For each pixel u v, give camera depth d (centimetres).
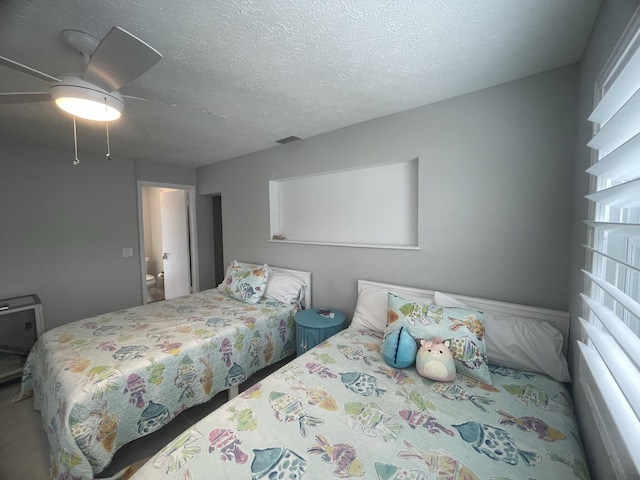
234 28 123
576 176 147
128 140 283
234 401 127
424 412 119
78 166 324
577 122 149
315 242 283
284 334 254
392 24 121
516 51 141
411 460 95
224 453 99
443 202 202
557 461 94
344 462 95
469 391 133
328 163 266
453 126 194
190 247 441
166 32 125
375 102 201
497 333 159
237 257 374
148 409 159
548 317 162
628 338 67
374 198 252
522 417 115
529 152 168
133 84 171
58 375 150
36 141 281
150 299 504
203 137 277
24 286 291
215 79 167
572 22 119
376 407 122
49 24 117
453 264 200
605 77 103
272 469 93
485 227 186
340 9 112
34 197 295
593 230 113
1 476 156
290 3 108
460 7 111
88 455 133
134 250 370
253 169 341
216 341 198
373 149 235
